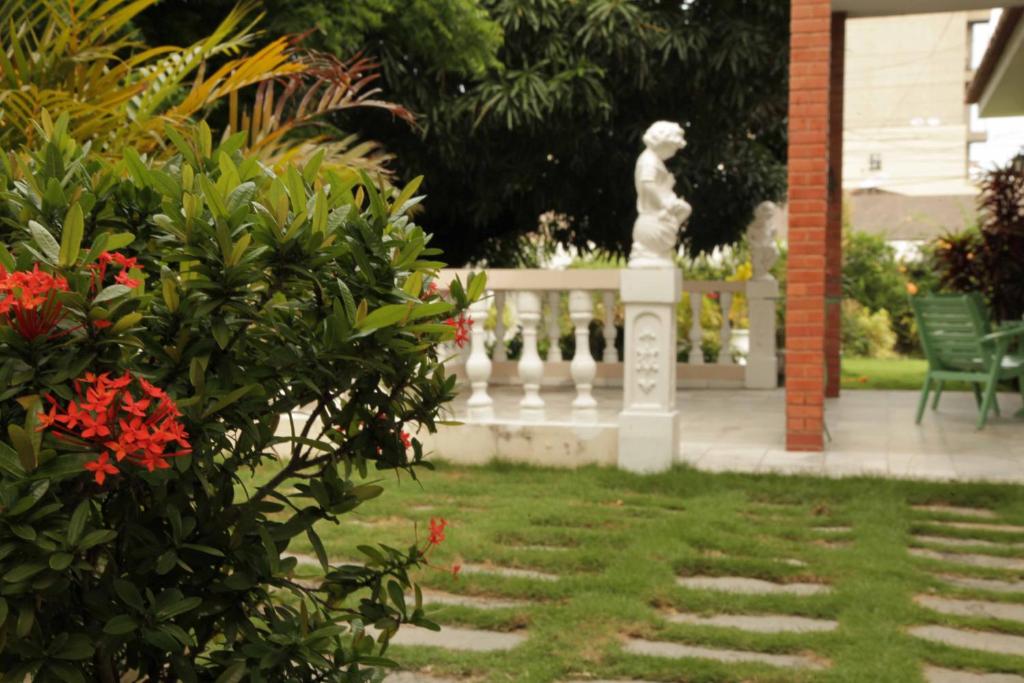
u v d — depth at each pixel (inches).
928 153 1617.9
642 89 516.7
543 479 273.7
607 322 500.7
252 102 396.8
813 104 306.7
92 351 70.1
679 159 546.3
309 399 86.0
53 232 75.9
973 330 367.6
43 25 250.8
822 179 307.3
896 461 296.2
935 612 166.7
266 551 80.0
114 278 77.4
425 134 480.4
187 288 73.9
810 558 199.2
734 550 204.5
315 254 75.5
